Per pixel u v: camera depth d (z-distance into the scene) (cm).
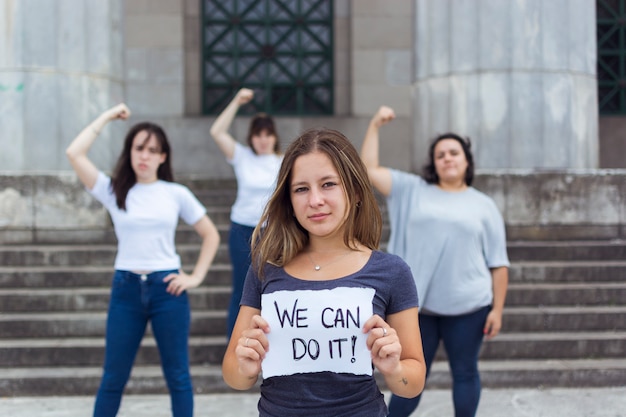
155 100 1167
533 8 748
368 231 220
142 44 1166
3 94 748
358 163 215
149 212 368
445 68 778
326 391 198
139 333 368
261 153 546
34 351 531
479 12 756
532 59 748
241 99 551
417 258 372
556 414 454
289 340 199
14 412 463
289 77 1202
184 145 1165
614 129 1174
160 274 367
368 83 1188
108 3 793
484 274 373
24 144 748
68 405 480
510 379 514
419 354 207
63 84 759
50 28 756
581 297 606
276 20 1200
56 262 657
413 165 818
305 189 208
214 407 477
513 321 575
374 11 1191
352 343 198
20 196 709
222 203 832
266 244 213
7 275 623
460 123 764
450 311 365
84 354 533
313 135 213
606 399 486
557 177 714
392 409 370
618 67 1179
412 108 830
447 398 492
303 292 201
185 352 374
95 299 596
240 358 198
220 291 614
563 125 752
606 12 1177
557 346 546
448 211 373
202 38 1187
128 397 498
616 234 718
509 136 750
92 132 385
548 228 714
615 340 550
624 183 718
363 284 204
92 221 714
